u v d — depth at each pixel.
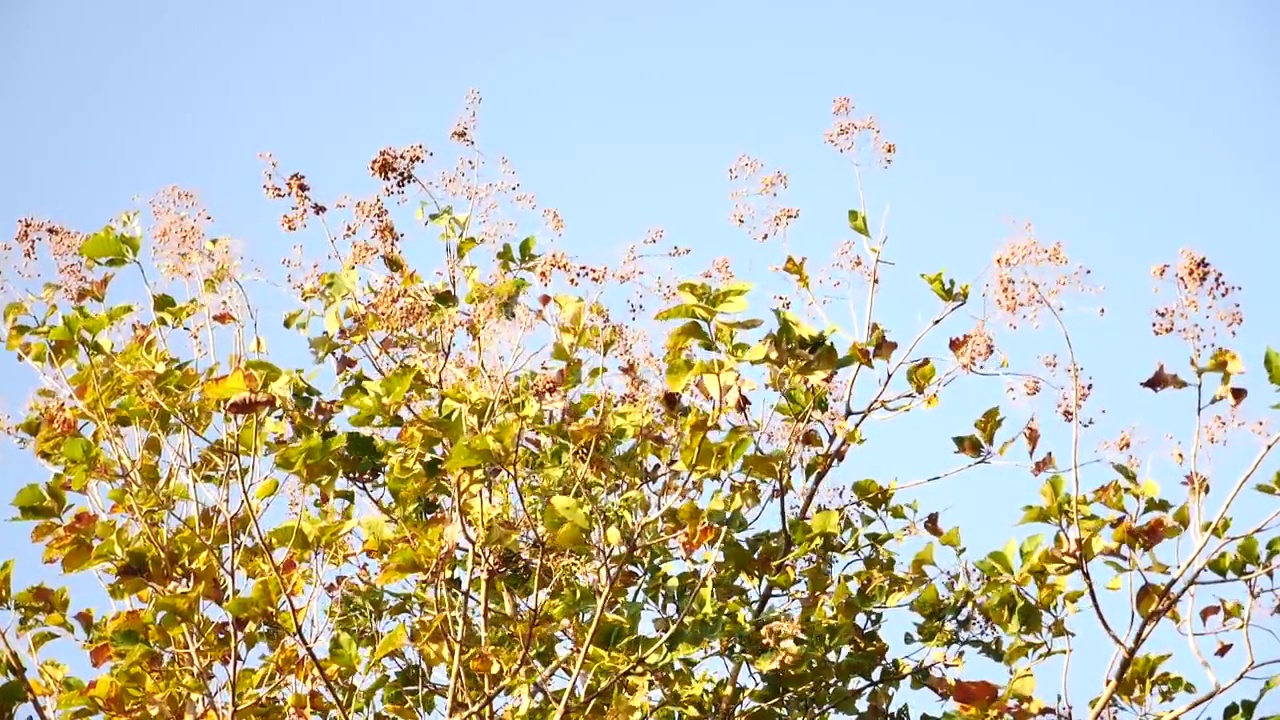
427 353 7.14
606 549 6.64
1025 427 6.92
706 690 7.38
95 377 6.70
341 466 6.94
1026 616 6.77
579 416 7.15
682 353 6.82
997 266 6.61
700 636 6.77
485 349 6.97
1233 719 6.39
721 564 7.21
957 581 7.35
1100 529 6.63
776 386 6.97
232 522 6.82
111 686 6.52
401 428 7.04
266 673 6.78
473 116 7.40
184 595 6.39
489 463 6.50
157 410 6.85
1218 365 6.26
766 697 7.06
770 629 6.98
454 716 6.54
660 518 6.78
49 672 6.80
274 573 6.24
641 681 6.69
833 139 7.24
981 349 6.83
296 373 6.95
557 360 6.86
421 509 7.27
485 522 6.85
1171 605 6.17
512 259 7.27
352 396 7.09
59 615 6.84
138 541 6.70
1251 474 6.06
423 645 6.97
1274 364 6.22
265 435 6.43
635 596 7.25
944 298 7.02
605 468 7.00
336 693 6.37
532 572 7.45
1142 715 6.57
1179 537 6.46
